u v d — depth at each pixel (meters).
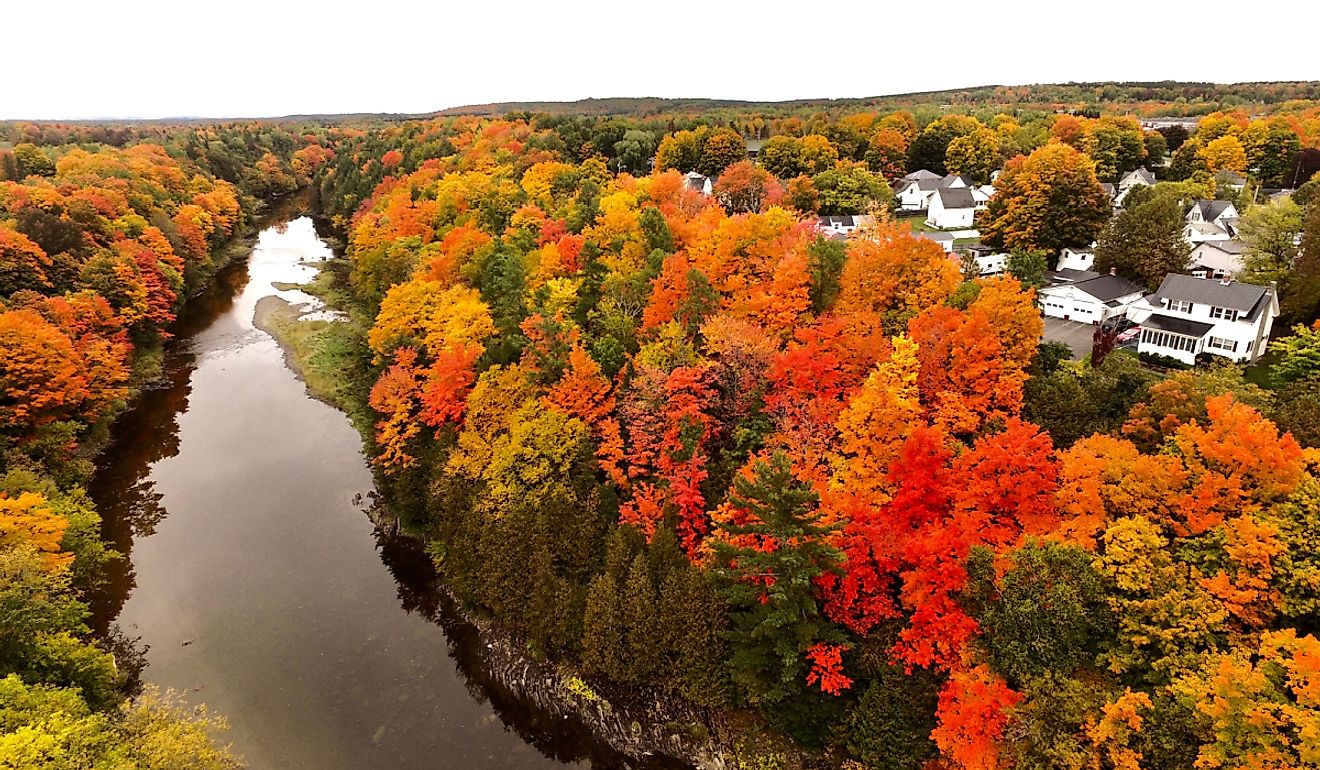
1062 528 31.42
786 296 50.28
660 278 54.53
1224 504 29.44
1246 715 22.91
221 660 42.53
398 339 65.06
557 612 39.22
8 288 70.12
